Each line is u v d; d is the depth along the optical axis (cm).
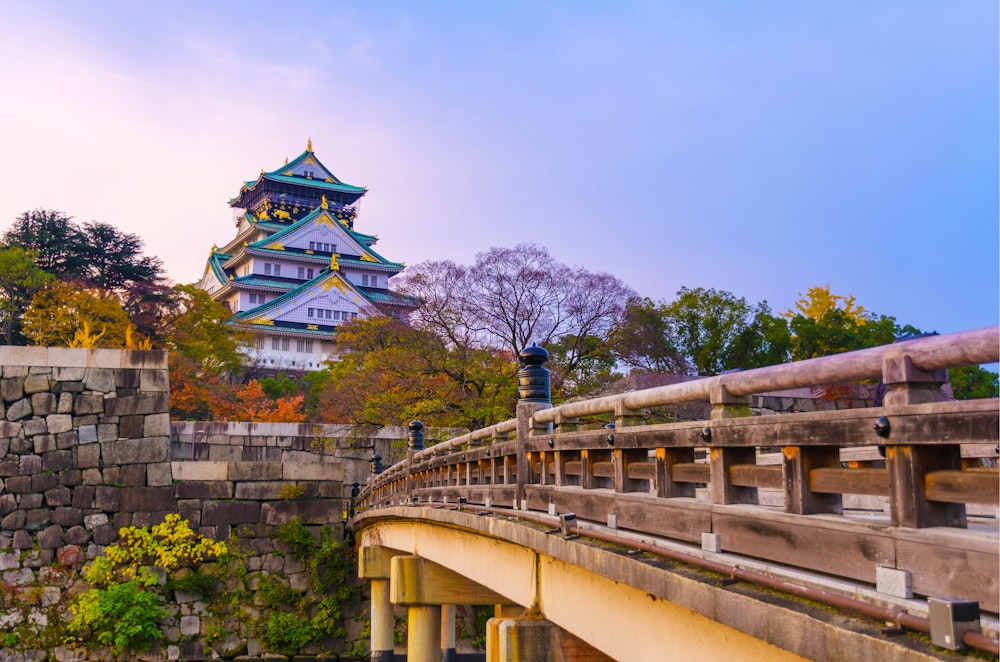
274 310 7725
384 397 2955
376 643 1934
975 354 303
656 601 555
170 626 2377
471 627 2536
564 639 778
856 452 693
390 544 1823
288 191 9500
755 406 1920
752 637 434
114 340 4669
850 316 3738
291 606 2481
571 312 2975
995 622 287
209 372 4791
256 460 3141
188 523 2495
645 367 3141
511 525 825
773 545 430
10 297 5025
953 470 326
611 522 648
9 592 2312
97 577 2359
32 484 2416
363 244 9200
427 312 2972
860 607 336
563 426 798
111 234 6150
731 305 3353
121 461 2492
